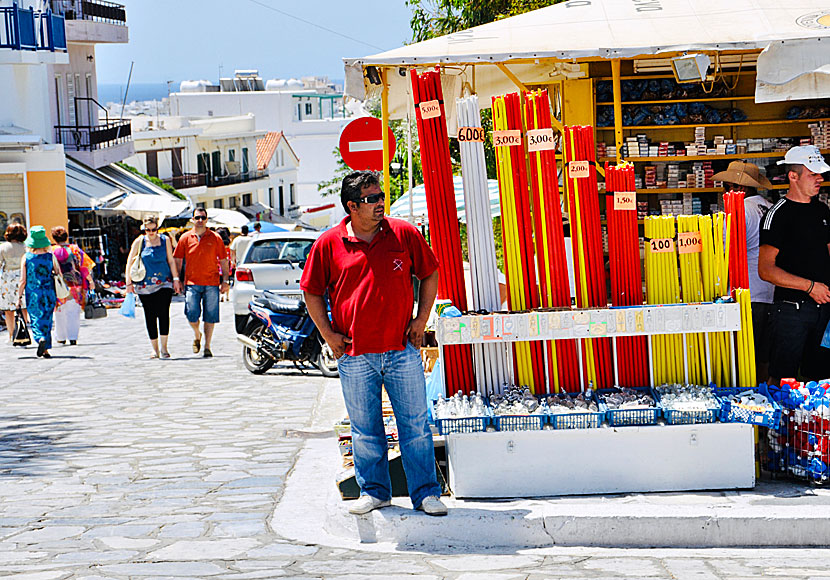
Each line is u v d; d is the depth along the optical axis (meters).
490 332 7.28
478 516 6.64
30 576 6.06
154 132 64.00
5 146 33.09
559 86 12.45
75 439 10.12
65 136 42.06
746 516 6.55
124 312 18.09
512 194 7.49
